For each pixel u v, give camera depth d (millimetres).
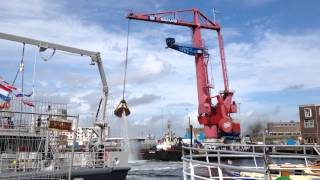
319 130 96875
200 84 83625
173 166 73938
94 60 19766
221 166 7539
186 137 103062
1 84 14117
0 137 12586
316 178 9586
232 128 80250
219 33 88625
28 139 12883
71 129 11609
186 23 85938
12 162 12617
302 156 10250
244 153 8453
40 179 12414
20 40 17797
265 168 6176
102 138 17844
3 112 12000
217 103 81938
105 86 19484
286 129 123062
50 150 13250
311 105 99125
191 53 84375
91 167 16062
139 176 49688
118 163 16875
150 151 99625
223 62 86125
